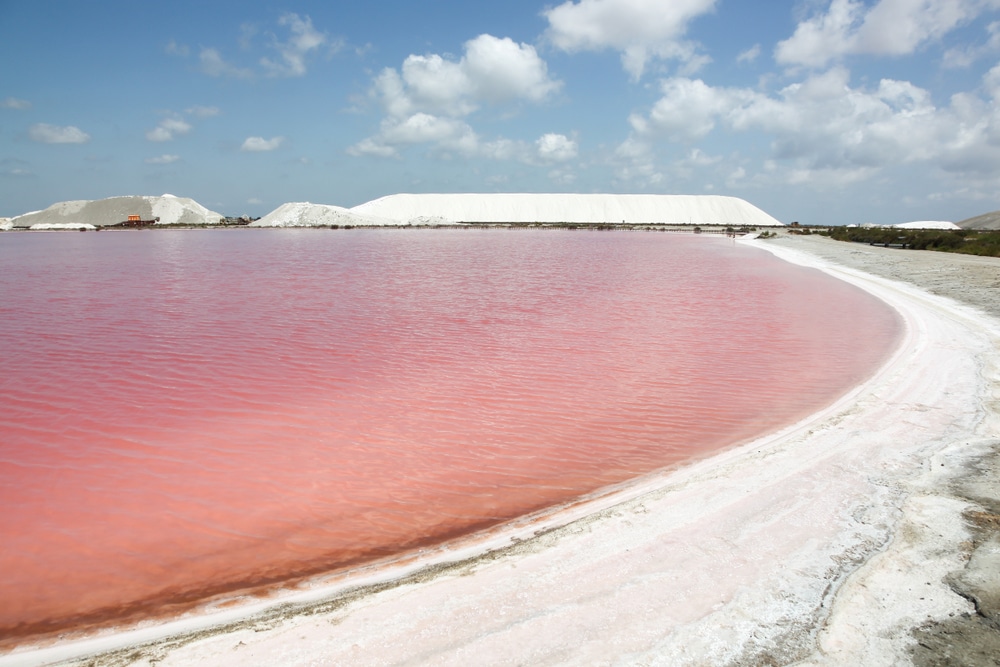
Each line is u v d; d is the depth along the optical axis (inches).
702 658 122.9
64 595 155.9
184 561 170.9
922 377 328.5
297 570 165.2
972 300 599.2
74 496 207.6
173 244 1676.9
